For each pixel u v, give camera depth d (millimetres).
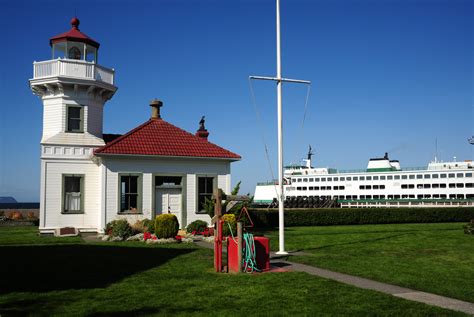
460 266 13125
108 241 20281
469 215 39312
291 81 16922
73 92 25078
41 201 23562
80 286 9922
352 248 17656
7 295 9016
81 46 26422
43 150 23812
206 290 9477
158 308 7945
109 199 23062
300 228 29922
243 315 7500
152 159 24047
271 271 12086
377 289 9820
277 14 16859
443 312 7762
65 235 22766
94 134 25641
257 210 31047
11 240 20422
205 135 32438
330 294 9109
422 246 18375
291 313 7625
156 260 13945
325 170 64750
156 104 27359
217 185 25375
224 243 18516
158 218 19953
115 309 7871
